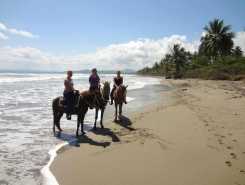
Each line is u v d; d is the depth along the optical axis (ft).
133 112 56.13
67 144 33.14
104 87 44.27
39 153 29.55
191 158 27.61
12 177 23.15
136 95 90.27
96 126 43.68
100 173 24.17
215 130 38.14
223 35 241.76
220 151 29.37
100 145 32.73
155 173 24.06
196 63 279.08
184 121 45.09
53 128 38.78
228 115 48.67
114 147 31.86
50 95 82.23
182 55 304.71
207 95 82.69
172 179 22.70
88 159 27.84
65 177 23.32
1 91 90.12
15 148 31.09
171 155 28.66
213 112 51.98
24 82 147.84
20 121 45.37
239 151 29.25
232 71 195.83
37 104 63.46
